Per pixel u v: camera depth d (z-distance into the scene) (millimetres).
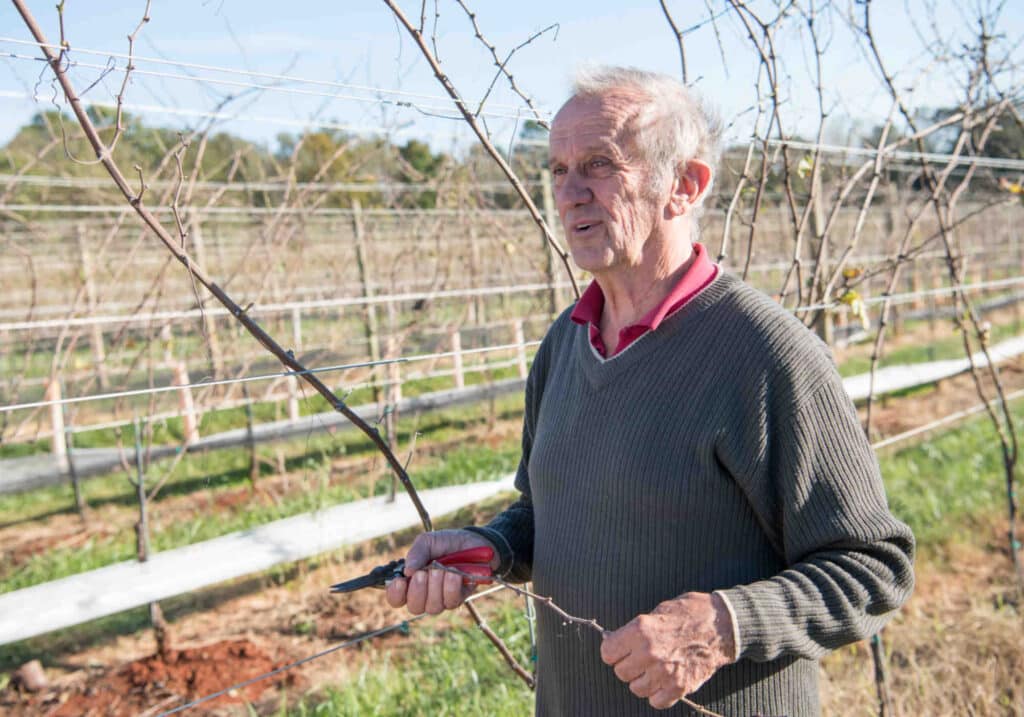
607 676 1590
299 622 4301
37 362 9391
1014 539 4043
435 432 7496
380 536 4926
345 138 6629
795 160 3408
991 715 3082
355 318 8750
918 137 3260
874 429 7270
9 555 5250
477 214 7172
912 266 11578
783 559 1582
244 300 5457
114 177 1557
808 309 2982
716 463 1494
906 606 4145
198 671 3885
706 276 1592
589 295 1715
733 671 1522
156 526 5539
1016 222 16016
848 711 3121
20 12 1425
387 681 3520
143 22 1624
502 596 4340
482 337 8930
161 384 8008
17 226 9578
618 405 1564
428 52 1936
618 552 1561
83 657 4082
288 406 7328
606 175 1525
